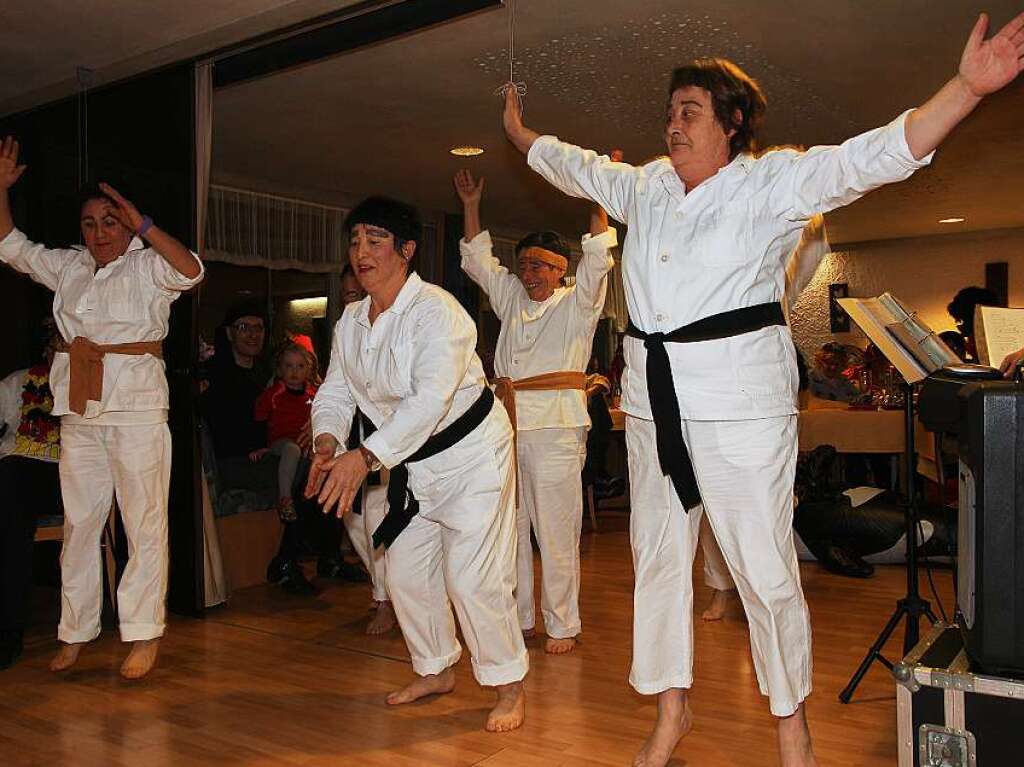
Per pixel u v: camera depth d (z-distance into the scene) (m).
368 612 3.89
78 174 4.38
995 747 1.58
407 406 2.21
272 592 4.31
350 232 2.38
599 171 2.23
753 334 1.96
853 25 3.57
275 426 4.60
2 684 2.92
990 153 5.41
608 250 3.13
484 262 3.50
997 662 1.60
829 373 5.96
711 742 2.35
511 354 3.31
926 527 4.59
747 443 1.95
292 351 4.66
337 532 4.56
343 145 5.40
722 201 1.96
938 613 3.66
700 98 1.97
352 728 2.49
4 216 3.07
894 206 7.00
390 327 2.36
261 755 2.31
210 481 4.28
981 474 1.62
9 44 3.91
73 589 3.05
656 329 2.03
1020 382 1.70
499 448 2.45
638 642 2.12
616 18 3.48
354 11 3.45
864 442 5.27
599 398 5.68
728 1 3.32
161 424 3.03
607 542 5.35
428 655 2.64
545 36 3.65
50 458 3.30
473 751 2.31
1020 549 1.58
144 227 2.84
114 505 3.71
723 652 3.15
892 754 2.26
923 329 2.61
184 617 3.82
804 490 4.89
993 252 8.14
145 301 2.98
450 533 2.42
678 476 2.00
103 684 2.91
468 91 4.39
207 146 3.95
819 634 3.37
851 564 4.46
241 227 6.12
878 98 4.47
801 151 1.96
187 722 2.55
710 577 3.59
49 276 3.09
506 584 2.44
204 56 3.88
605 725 2.48
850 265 8.74
